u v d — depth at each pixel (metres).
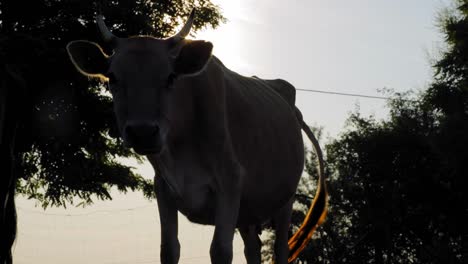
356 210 48.34
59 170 26.42
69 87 23.61
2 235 7.52
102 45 24.67
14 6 24.56
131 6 26.14
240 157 7.25
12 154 7.75
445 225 44.31
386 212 45.41
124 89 6.07
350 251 46.66
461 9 42.56
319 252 45.44
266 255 47.72
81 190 28.06
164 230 7.09
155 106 6.03
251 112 7.46
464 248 41.62
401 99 48.44
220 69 7.03
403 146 47.12
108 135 27.69
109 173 28.92
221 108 6.88
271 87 9.49
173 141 6.69
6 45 21.14
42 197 30.70
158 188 7.12
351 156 48.59
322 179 9.41
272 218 8.98
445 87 42.38
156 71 6.10
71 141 25.14
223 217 6.89
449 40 41.81
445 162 39.97
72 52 6.34
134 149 6.01
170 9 29.48
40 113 23.30
